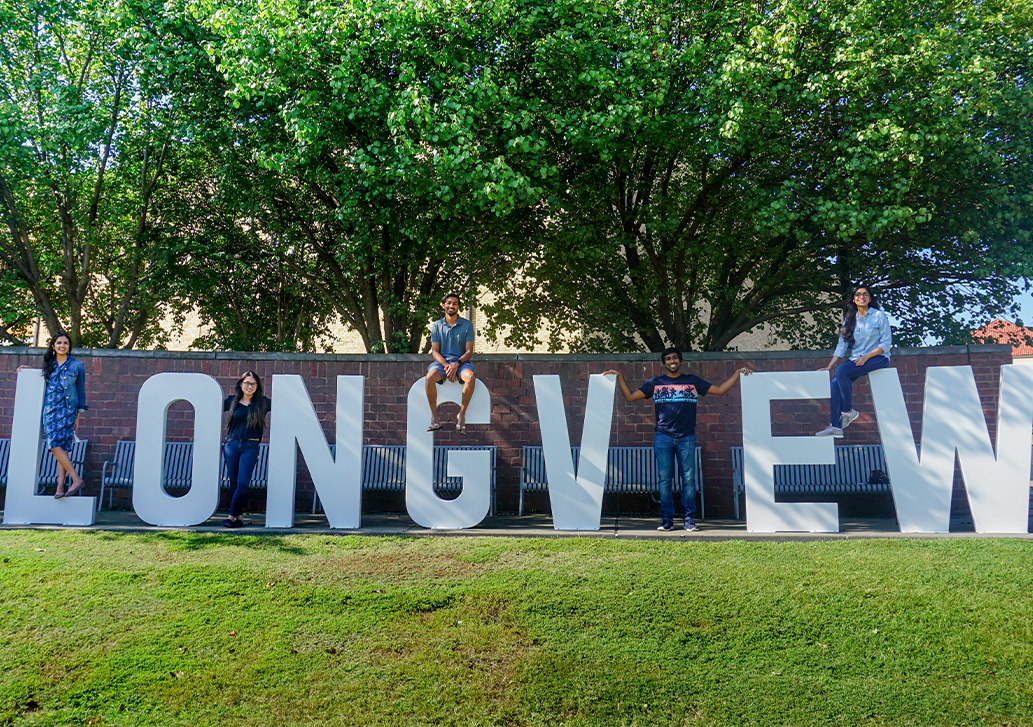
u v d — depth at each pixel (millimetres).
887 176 9766
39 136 11180
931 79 9297
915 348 8945
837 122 10180
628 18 9719
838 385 7066
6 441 9383
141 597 5027
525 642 4410
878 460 8469
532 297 13898
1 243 12992
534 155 9555
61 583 5273
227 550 6219
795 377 7090
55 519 7559
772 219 9641
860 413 8938
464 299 13211
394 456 9297
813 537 6617
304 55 9148
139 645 4348
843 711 3715
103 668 4086
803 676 4035
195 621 4660
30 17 11422
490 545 6336
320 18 9000
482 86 8906
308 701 3803
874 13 9164
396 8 8781
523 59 9945
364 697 3844
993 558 5520
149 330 17047
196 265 13453
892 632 4438
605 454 7316
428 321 12391
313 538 6688
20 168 11102
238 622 4652
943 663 4102
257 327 16297
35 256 13938
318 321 16875
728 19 9602
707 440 9125
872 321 7012
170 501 7535
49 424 7566
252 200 11195
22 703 3758
